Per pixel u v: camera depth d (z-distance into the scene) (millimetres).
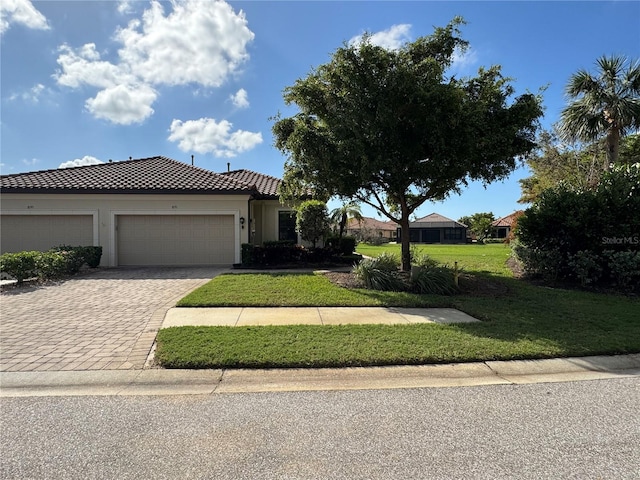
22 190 15320
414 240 56156
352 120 10141
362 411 3951
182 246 16516
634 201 11062
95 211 16031
